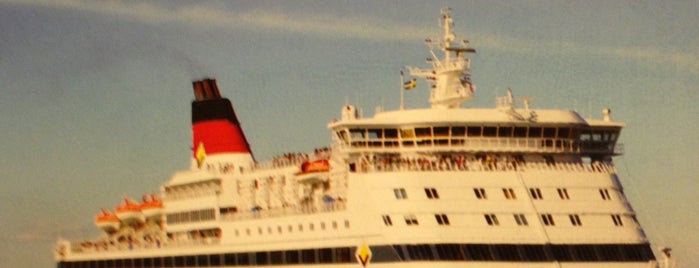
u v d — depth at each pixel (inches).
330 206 4559.5
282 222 4798.2
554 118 4493.1
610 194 4456.2
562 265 4303.6
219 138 5679.1
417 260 4259.4
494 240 4266.7
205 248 5236.2
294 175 4928.6
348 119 4500.5
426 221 4284.0
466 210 4291.3
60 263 6195.9
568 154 4557.1
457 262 4232.3
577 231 4350.4
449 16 4707.2
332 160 4746.6
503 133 4463.6
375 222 4362.7
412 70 4741.6
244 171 5339.6
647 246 4466.0
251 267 4968.0
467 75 4680.1
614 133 4638.3
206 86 5733.3
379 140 4510.3
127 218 5999.0
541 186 4375.0
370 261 4367.6
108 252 5890.8
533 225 4311.0
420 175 4335.6
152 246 5590.6
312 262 4621.1
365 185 4411.9
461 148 4424.2
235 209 5310.0
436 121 4419.3
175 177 5649.6
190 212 5502.0
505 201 4320.9
